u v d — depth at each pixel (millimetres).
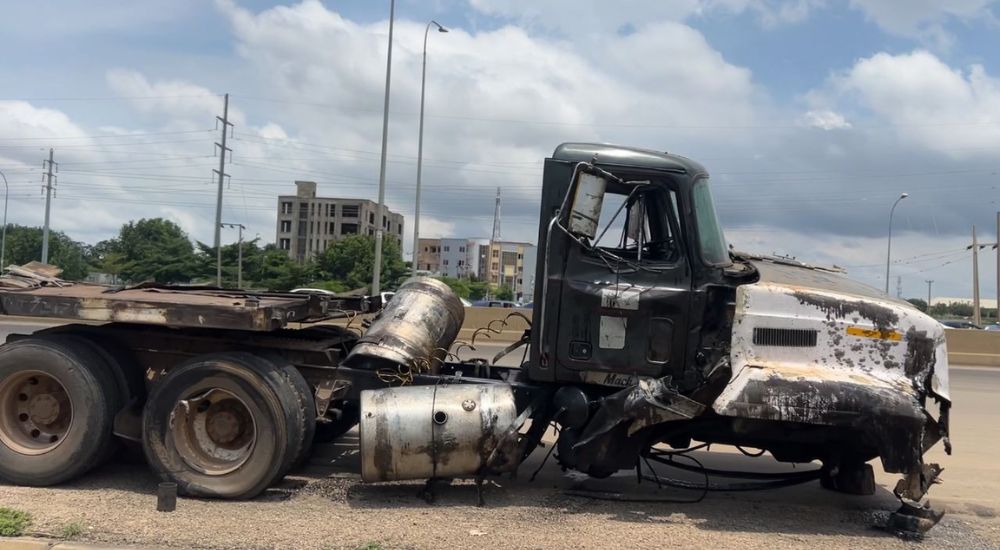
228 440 5574
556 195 5496
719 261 5469
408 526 4883
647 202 5828
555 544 4598
